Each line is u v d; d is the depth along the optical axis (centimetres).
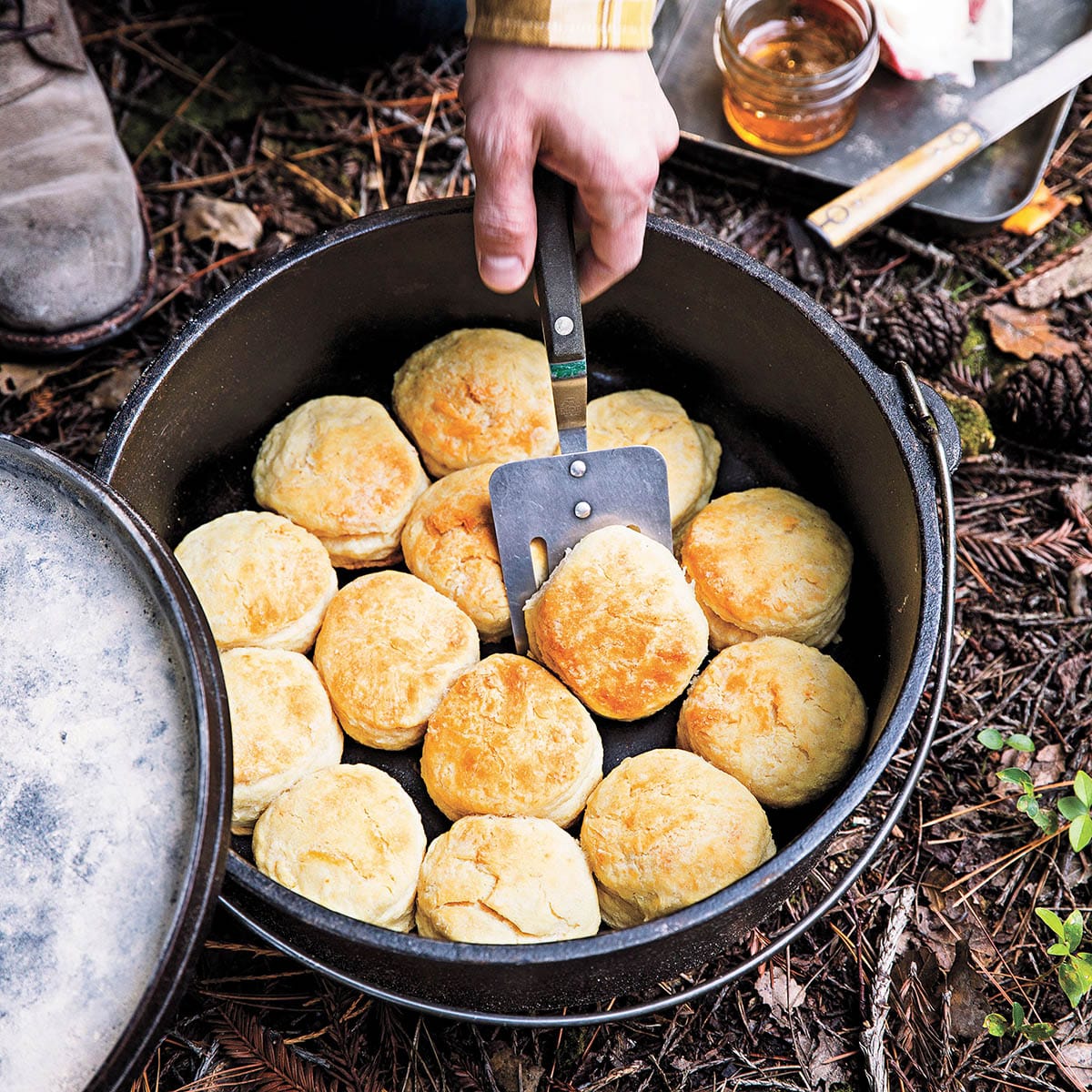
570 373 60
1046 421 76
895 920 67
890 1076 64
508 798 60
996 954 67
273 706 62
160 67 89
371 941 51
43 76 78
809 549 65
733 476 72
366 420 68
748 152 82
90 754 50
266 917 55
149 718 50
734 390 71
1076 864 68
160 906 49
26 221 77
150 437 63
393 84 89
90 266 77
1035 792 70
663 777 61
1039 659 73
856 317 81
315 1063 64
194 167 86
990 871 69
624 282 68
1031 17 86
